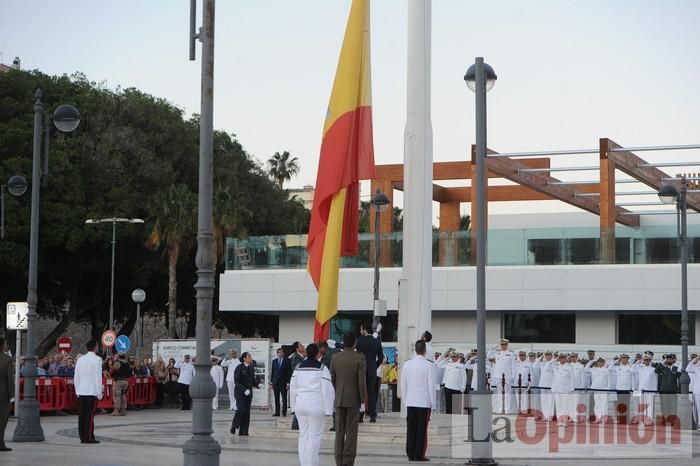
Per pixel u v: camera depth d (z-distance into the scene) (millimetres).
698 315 47781
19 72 63594
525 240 49844
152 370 44281
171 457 19359
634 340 49281
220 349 42562
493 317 51250
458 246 51062
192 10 15578
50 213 59219
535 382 34688
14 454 19297
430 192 28000
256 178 77375
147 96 69125
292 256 54969
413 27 28188
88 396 22578
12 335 65125
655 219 59500
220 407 41938
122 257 64250
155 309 73625
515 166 50812
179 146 68750
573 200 53781
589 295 48281
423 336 24938
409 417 19156
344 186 25500
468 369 35375
